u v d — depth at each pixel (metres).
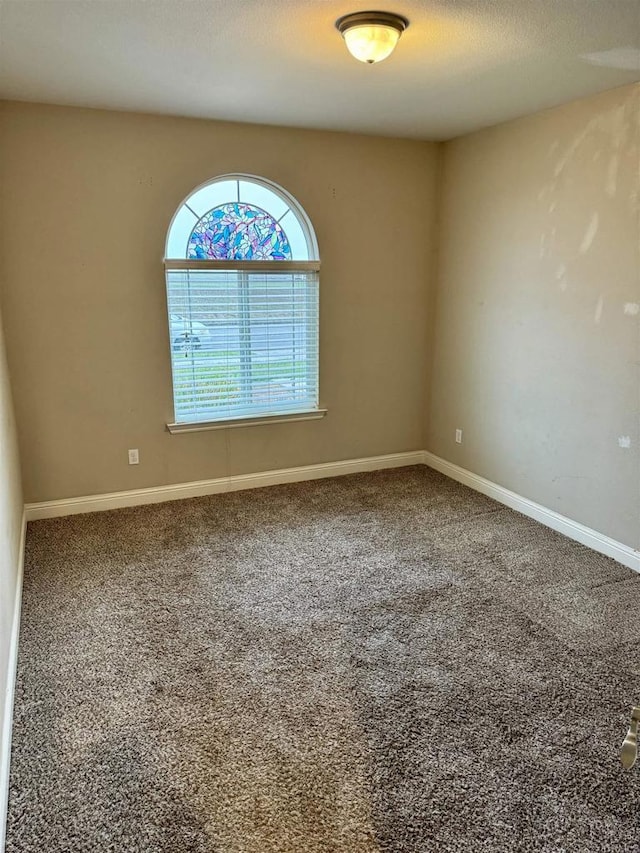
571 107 3.06
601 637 2.45
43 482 3.56
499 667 2.26
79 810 1.64
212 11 1.96
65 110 3.16
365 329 4.24
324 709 2.03
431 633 2.48
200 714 2.00
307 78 2.67
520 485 3.74
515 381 3.69
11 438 3.02
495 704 2.06
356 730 1.94
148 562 3.07
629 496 3.01
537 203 3.36
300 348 4.12
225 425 3.95
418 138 3.98
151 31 2.13
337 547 3.26
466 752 1.85
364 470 4.52
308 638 2.44
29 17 2.00
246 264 3.78
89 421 3.59
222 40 2.21
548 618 2.59
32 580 2.88
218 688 2.13
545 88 2.82
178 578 2.91
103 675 2.20
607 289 2.99
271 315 3.97
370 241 4.09
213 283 3.76
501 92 2.89
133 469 3.78
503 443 3.85
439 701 2.07
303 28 2.10
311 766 1.79
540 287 3.41
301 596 2.76
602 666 2.27
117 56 2.38
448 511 3.77
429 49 2.31
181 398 3.85
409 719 1.99
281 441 4.18
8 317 3.27
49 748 1.85
